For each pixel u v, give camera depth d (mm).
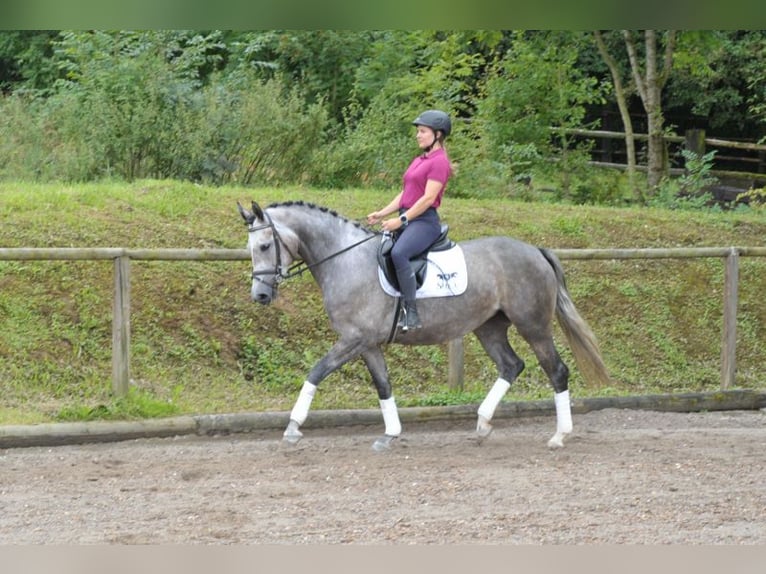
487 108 18469
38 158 14141
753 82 22328
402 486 7586
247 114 14828
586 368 8961
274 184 14992
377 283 8430
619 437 9297
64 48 19219
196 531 6508
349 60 19062
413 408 9867
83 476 7742
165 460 8258
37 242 10953
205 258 9562
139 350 10141
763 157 23125
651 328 12398
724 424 10227
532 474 7945
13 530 6500
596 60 24422
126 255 9266
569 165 18859
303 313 11273
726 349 11266
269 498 7250
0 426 8570
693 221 14797
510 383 8984
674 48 19672
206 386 10000
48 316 10211
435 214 8492
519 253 8758
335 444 8922
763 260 13922
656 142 18906
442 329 8555
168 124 14500
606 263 13234
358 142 15828
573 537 6445
